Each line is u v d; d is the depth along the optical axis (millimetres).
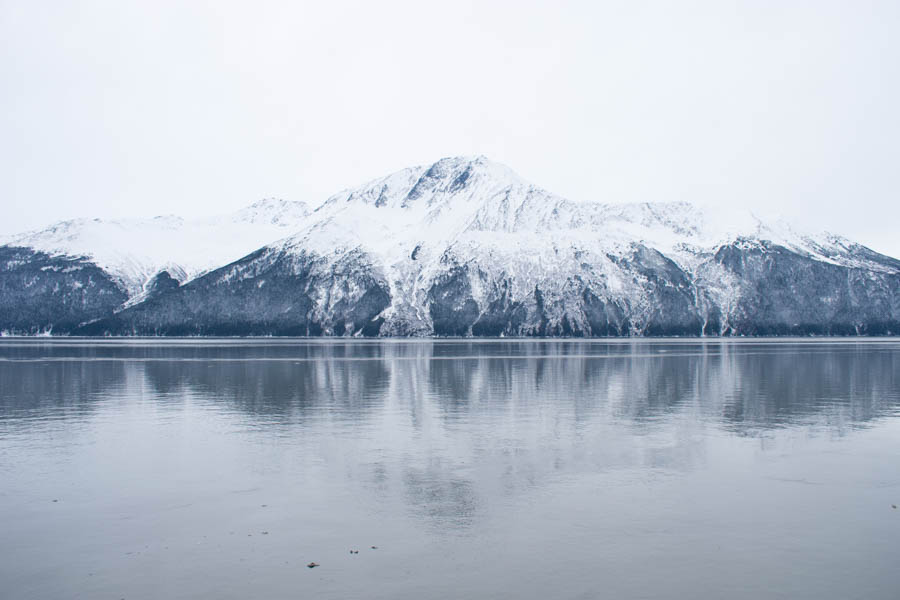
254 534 21453
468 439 35719
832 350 135375
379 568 18859
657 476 28016
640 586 17766
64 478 27922
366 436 36688
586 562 19250
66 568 18938
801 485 26688
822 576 18344
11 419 43125
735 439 35625
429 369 83938
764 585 17812
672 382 66250
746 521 22516
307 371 80750
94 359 106062
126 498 25125
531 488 26281
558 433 37438
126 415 44719
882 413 44781
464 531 21641
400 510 23703
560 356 113938
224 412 45969
